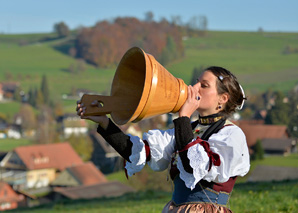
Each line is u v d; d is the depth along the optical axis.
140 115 2.50
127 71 2.91
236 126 2.71
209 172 2.55
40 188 71.81
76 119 127.56
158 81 2.48
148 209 9.67
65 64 189.00
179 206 2.72
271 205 7.59
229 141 2.59
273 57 174.62
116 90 2.90
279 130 78.75
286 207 7.30
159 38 135.50
